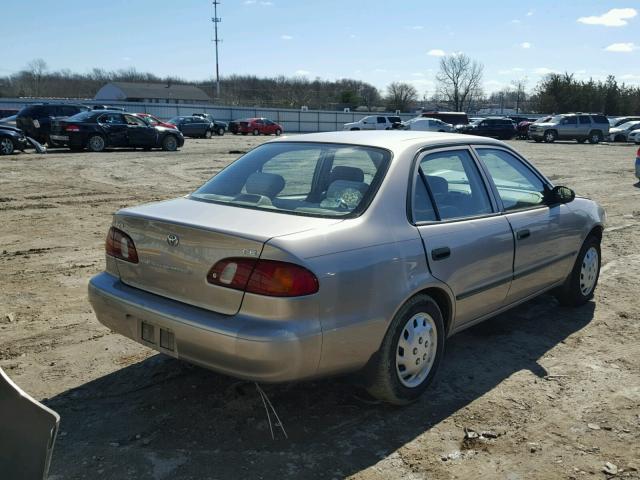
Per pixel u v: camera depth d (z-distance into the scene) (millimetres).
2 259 7023
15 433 1949
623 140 39969
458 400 3789
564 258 5078
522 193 4703
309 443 3279
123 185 13719
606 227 9594
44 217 9719
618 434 3412
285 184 3729
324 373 3172
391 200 3525
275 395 3797
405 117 67375
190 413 3570
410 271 3467
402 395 3566
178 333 3160
